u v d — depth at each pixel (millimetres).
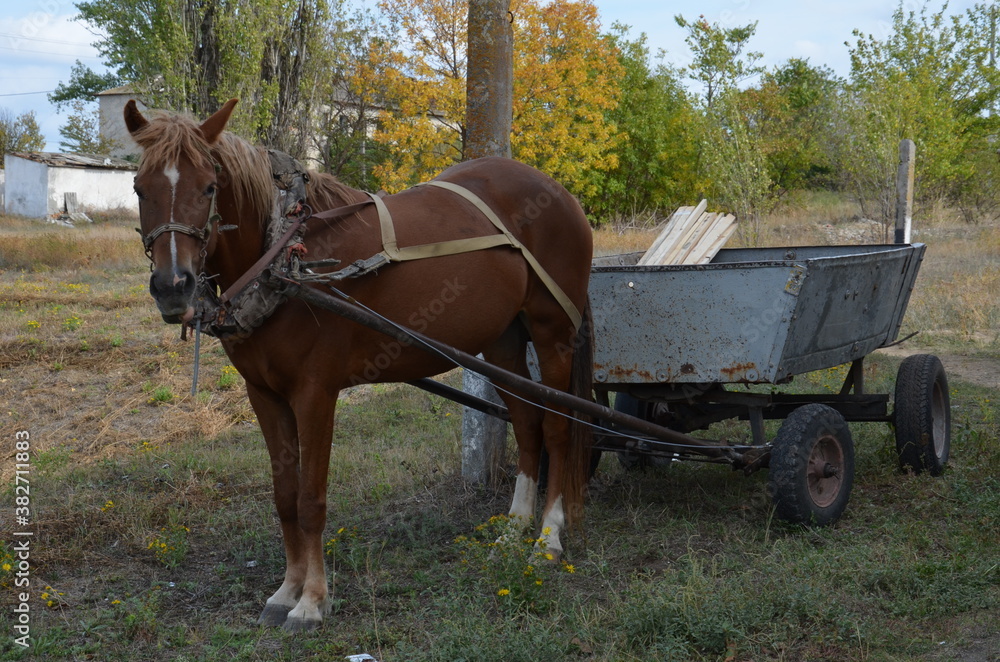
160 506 5277
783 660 3174
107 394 8070
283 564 4410
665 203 28188
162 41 20000
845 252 6477
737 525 4598
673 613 3443
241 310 3346
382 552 4551
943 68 19328
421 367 3955
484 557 4074
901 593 3648
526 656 3186
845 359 5043
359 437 6785
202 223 3186
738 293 4324
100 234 21109
